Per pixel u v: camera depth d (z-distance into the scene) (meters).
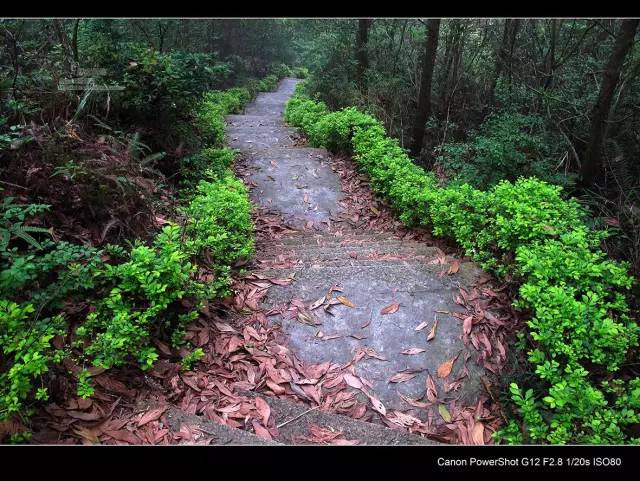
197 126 7.20
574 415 2.44
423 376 3.08
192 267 3.34
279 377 2.97
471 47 10.91
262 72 21.92
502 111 8.93
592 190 6.97
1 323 2.42
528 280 3.47
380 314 3.55
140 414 2.42
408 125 10.38
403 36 11.42
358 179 7.21
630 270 4.12
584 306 2.91
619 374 2.97
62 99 4.75
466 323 3.45
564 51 9.09
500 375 3.04
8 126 4.07
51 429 2.24
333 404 2.85
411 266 4.11
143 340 2.79
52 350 2.59
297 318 3.49
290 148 8.82
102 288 3.02
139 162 4.67
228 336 3.23
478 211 4.41
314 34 14.40
